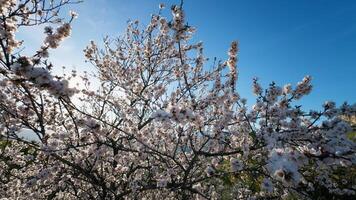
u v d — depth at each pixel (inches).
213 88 250.4
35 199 261.0
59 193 286.7
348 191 195.5
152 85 334.0
